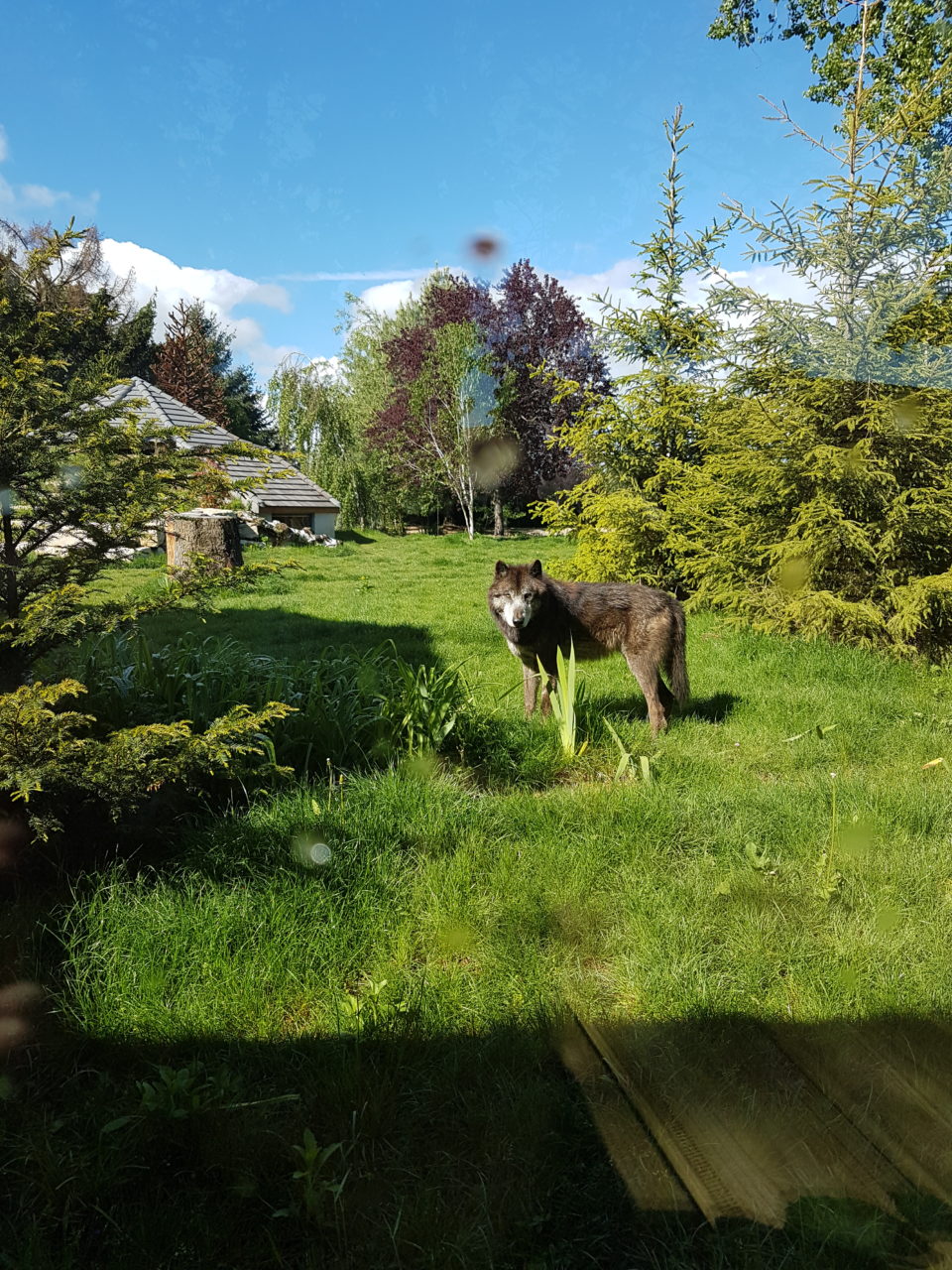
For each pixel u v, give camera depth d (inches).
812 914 114.6
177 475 132.9
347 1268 64.6
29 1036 90.6
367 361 1433.3
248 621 400.5
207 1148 75.2
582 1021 93.3
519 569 219.6
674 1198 70.4
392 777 157.8
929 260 243.0
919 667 265.7
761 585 319.9
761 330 277.9
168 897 112.3
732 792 162.7
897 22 502.6
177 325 1755.7
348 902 115.2
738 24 699.4
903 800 154.6
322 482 1317.7
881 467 269.0
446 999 96.3
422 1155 75.9
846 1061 84.6
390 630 370.6
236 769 147.3
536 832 139.9
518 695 250.2
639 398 394.3
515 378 1042.7
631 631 220.5
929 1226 65.5
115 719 144.2
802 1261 62.9
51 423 121.5
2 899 116.8
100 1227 68.8
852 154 280.1
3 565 122.3
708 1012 92.5
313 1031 92.3
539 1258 65.3
